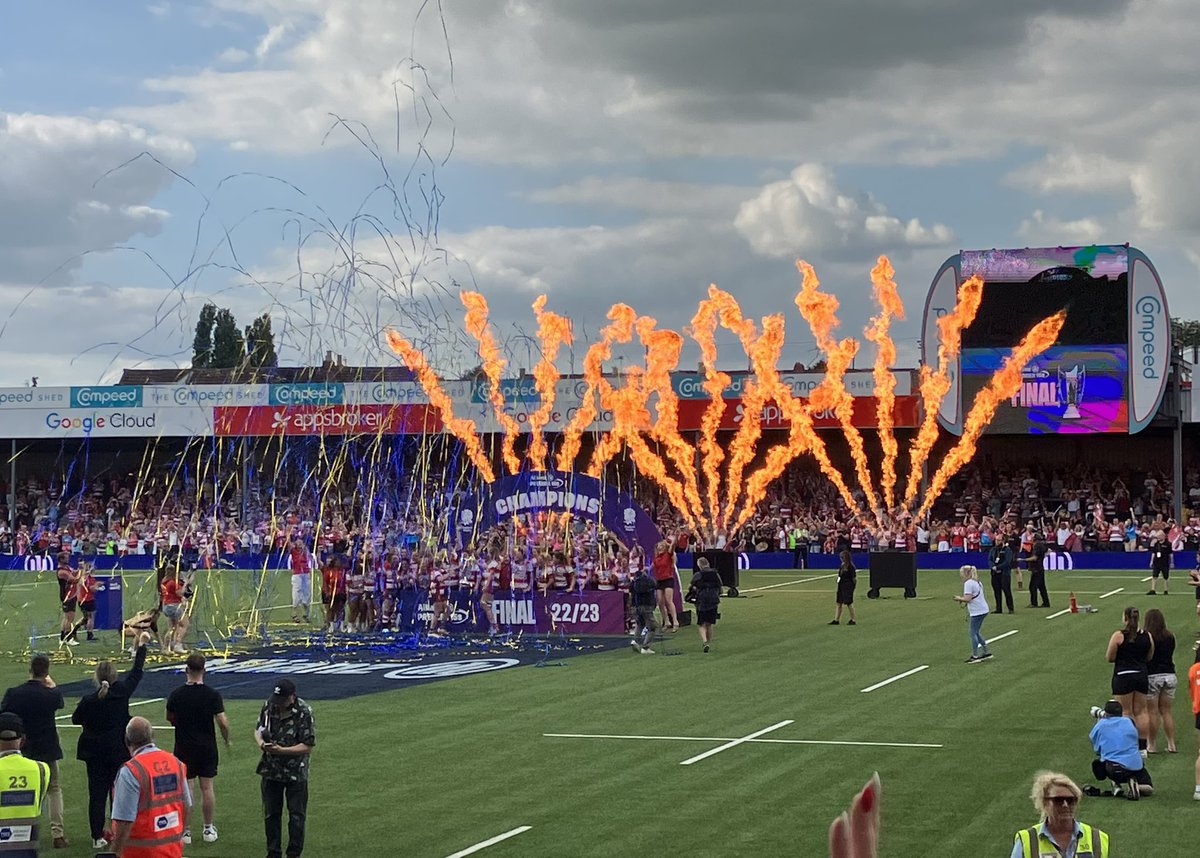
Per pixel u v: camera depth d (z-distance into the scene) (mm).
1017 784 18031
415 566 40219
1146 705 19781
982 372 64500
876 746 20734
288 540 57219
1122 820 16188
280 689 14914
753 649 33438
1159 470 69000
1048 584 51312
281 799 15000
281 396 67312
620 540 40281
